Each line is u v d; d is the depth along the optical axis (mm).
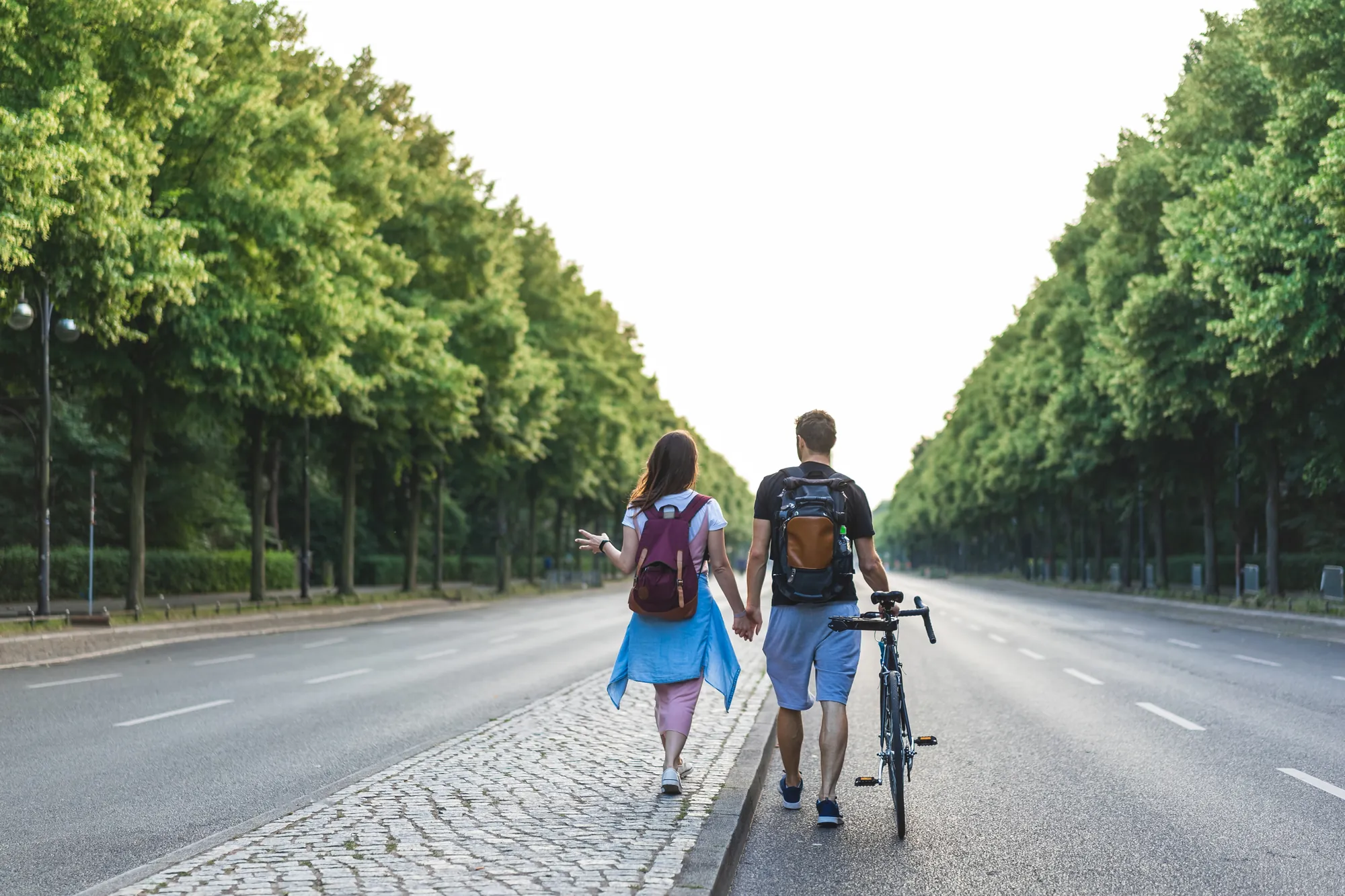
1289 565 50281
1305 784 8102
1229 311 29250
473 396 35156
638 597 6785
